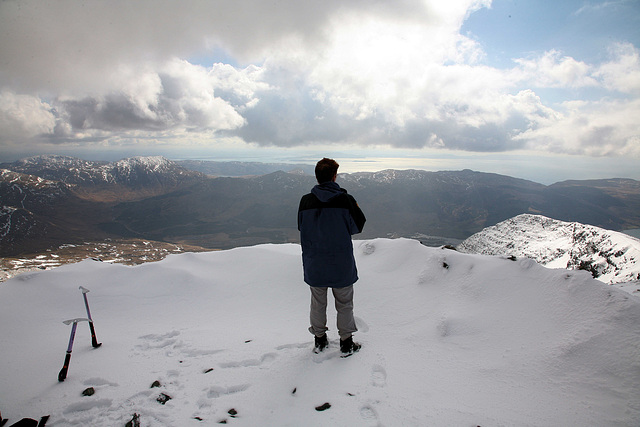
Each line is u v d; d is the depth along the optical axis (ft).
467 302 15.75
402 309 16.80
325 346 13.23
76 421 9.54
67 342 15.26
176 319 18.33
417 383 10.43
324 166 12.42
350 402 9.66
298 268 22.85
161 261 24.97
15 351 14.33
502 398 9.45
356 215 12.17
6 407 10.43
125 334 16.29
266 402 10.00
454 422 8.52
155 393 10.72
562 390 9.45
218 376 11.62
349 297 12.50
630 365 9.39
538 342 11.64
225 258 25.75
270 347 13.74
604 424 8.06
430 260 19.44
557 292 13.34
